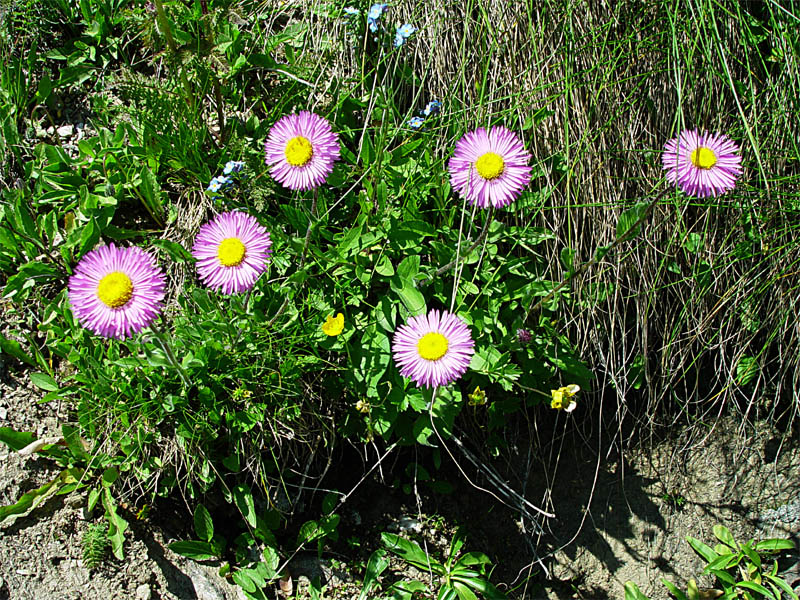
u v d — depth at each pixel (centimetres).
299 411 43
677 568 55
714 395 54
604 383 50
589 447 54
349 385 44
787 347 52
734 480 55
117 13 52
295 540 46
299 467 46
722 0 50
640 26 49
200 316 43
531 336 44
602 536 54
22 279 45
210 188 44
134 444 42
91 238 45
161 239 45
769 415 55
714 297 51
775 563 55
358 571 47
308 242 43
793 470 56
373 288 45
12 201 46
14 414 43
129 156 47
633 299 50
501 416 48
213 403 42
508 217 48
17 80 49
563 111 49
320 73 50
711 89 49
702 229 51
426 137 48
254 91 51
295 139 39
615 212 49
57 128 50
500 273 46
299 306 44
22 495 41
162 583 42
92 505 42
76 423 43
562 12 49
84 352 42
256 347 42
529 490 53
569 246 47
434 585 48
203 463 42
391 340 44
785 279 51
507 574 52
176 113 47
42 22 51
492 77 49
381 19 48
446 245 45
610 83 49
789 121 50
